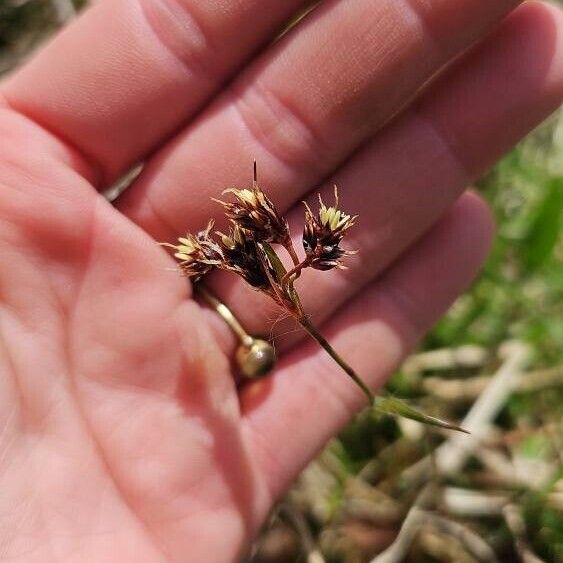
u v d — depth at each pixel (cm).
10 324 10
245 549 12
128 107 11
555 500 13
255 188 9
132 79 11
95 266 11
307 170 11
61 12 16
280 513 13
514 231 15
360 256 12
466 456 14
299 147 11
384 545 14
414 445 14
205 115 11
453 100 11
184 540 11
